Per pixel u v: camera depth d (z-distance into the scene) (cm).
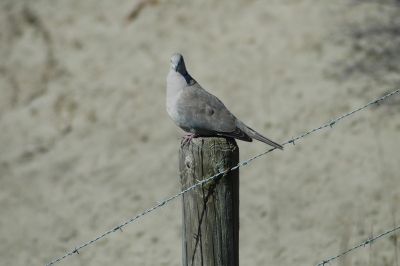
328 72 1625
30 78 1831
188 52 1803
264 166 1445
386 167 1369
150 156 1546
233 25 1850
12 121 1722
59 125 1688
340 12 1730
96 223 1384
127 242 1314
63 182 1519
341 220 1262
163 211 1383
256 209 1337
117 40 1889
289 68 1675
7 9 1975
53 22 1959
